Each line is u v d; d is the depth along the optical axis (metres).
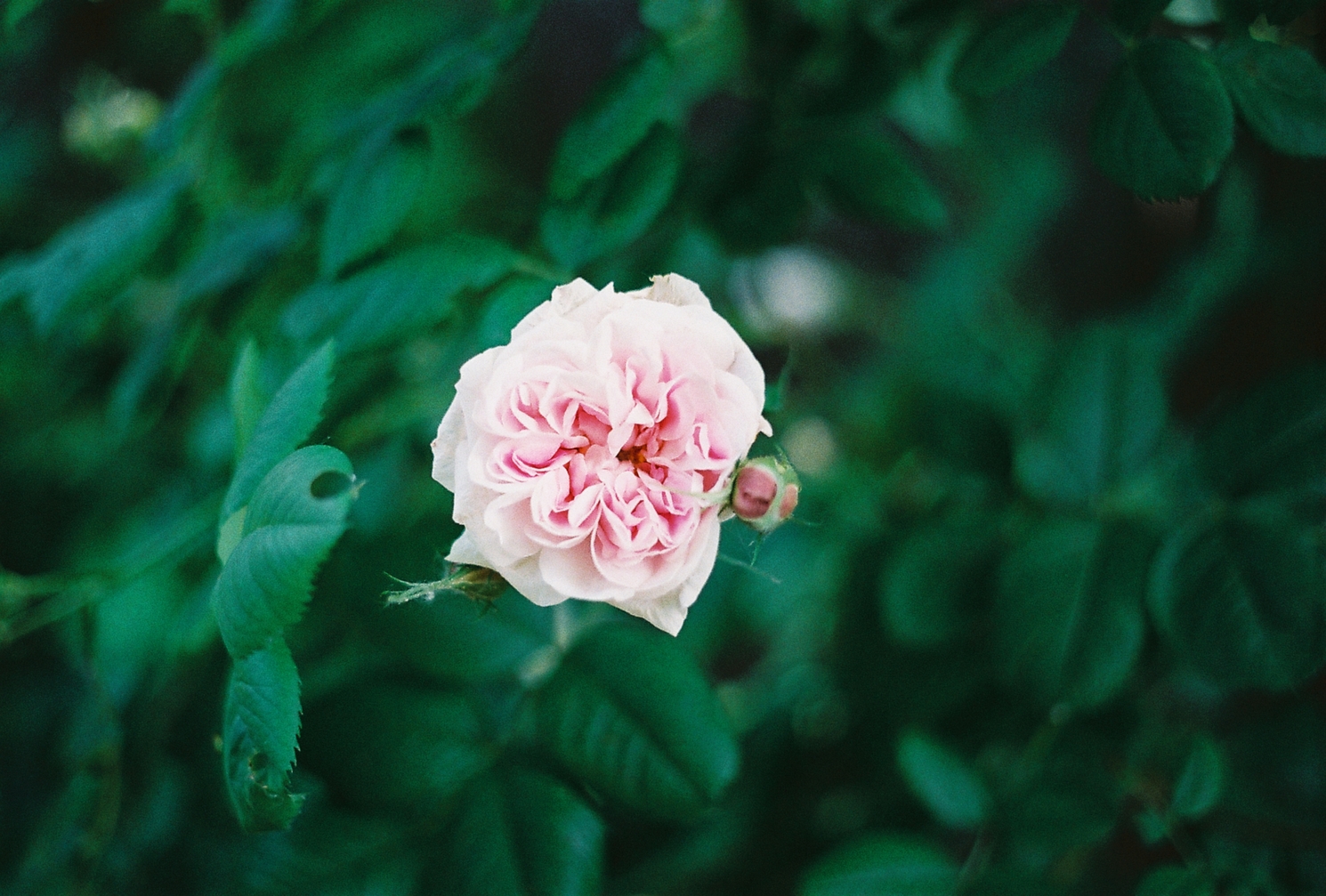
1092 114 0.46
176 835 0.56
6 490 0.68
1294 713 0.55
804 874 0.48
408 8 0.54
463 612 0.46
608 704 0.45
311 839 0.46
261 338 0.53
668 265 0.54
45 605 0.49
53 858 0.52
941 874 0.48
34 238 0.67
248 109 0.53
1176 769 0.50
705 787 0.44
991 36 0.48
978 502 0.56
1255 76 0.46
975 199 0.89
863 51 0.54
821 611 0.71
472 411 0.39
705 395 0.39
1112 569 0.50
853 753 0.60
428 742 0.46
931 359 0.64
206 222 0.53
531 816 0.45
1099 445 0.52
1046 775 0.51
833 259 0.86
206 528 0.50
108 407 0.61
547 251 0.47
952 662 0.57
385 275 0.46
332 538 0.38
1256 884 0.48
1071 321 0.95
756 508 0.40
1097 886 0.60
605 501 0.39
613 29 0.93
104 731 0.52
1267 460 0.49
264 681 0.39
